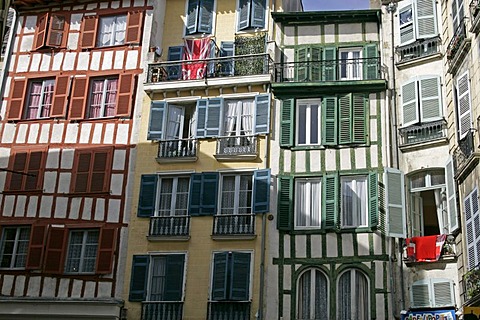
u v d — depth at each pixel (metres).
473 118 18.11
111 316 20.83
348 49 23.66
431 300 19.06
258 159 22.14
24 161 23.77
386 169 20.61
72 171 23.30
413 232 20.39
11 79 25.30
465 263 18.12
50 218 22.75
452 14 20.67
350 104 22.12
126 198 22.58
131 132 23.47
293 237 20.92
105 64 24.77
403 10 22.91
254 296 20.39
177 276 21.09
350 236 20.56
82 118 24.02
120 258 21.83
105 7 25.72
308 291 20.42
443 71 21.34
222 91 23.34
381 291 19.70
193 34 25.45
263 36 24.45
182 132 23.52
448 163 19.67
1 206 23.20
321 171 21.56
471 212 17.64
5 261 22.53
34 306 21.44
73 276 21.84
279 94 22.81
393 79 22.14
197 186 22.17
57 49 25.41
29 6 26.31
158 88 23.70
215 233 21.30
